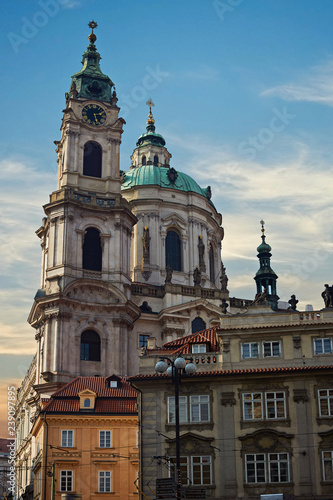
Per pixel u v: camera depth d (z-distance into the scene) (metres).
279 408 55.34
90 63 107.06
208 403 56.25
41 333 92.69
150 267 106.38
